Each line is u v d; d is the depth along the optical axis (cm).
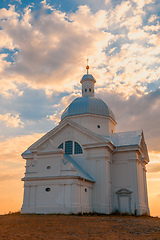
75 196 2858
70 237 1534
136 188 3447
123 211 3422
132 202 3412
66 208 2825
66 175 2936
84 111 3978
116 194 3534
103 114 4047
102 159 3409
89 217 2525
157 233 1717
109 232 1727
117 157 3669
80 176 2941
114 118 4331
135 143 3628
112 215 3147
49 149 3133
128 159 3588
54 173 3016
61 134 3744
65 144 3688
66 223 2009
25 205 3027
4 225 1828
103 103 4203
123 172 3591
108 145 3425
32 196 3033
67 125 3722
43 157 3147
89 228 1841
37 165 3147
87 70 4862
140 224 2112
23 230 1681
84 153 3528
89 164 3453
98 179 3356
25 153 3950
